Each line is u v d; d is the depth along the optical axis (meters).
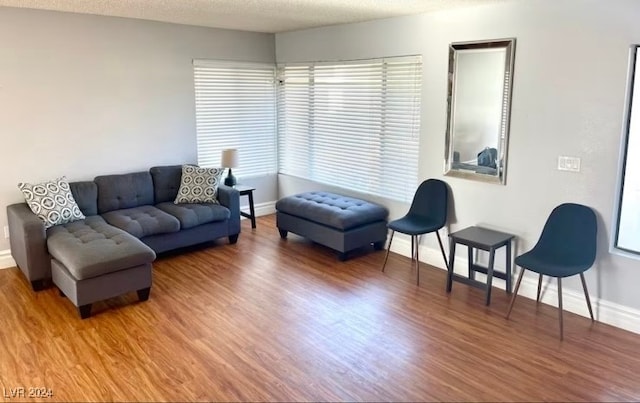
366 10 4.35
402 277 4.43
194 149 5.78
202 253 5.04
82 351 3.15
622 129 3.31
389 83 4.93
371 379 2.86
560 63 3.54
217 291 4.10
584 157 3.51
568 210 3.58
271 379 2.86
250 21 5.16
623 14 3.20
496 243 3.79
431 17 4.40
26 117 4.55
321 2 4.00
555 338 3.32
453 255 4.05
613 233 3.45
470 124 4.20
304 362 3.04
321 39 5.64
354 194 5.53
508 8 3.79
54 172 4.80
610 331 3.42
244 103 6.18
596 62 3.36
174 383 2.82
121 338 3.32
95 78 4.91
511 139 3.92
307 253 5.07
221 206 5.18
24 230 3.92
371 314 3.69
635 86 3.26
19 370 2.94
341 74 5.47
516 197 3.96
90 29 4.79
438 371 2.94
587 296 3.49
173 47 5.41
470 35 4.10
